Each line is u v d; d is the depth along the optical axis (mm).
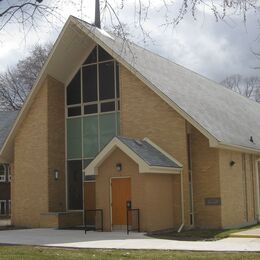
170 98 24281
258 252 15594
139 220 22156
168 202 23703
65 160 27797
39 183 27125
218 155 24188
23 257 14477
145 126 25047
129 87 25594
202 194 24344
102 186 23234
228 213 24688
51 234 22062
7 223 31203
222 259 14062
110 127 26625
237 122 30047
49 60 26578
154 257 14539
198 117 24656
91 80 27453
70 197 27531
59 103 27875
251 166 28438
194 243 18203
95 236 20859
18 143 27969
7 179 42625
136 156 22062
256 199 28453
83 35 25703
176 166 23922
